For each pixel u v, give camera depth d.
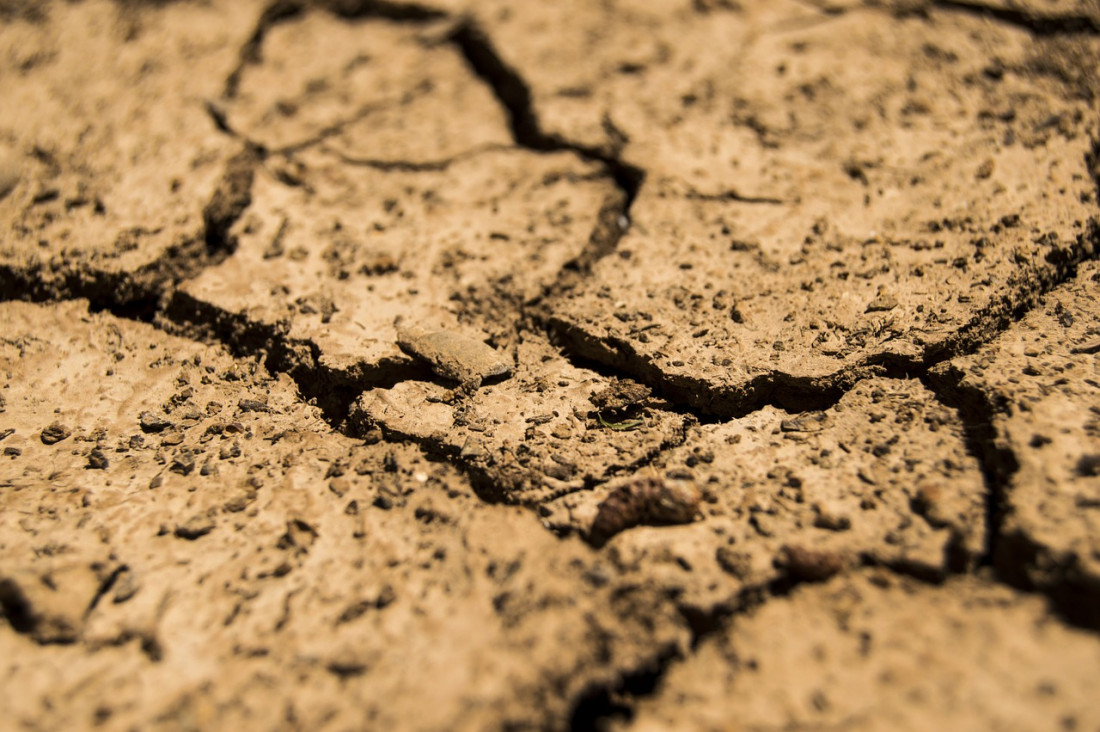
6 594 0.31
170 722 0.29
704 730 0.29
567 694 0.29
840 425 0.33
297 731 0.29
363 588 0.31
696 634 0.30
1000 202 0.37
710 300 0.35
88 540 0.32
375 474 0.33
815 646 0.30
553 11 0.45
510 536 0.32
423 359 0.34
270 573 0.31
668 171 0.39
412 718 0.29
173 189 0.39
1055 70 0.41
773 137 0.40
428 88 0.43
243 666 0.30
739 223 0.37
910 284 0.35
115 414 0.34
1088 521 0.30
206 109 0.42
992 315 0.34
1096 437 0.31
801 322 0.35
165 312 0.36
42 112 0.41
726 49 0.43
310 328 0.35
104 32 0.45
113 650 0.30
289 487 0.33
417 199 0.39
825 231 0.37
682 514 0.31
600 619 0.30
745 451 0.33
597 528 0.31
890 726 0.29
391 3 0.46
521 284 0.36
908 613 0.30
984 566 0.31
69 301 0.36
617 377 0.34
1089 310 0.34
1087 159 0.38
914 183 0.38
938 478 0.32
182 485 0.33
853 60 0.42
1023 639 0.29
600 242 0.37
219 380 0.35
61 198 0.38
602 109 0.41
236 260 0.37
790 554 0.31
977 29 0.42
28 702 0.30
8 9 0.45
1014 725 0.29
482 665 0.30
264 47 0.44
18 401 0.34
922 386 0.34
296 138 0.41
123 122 0.41
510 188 0.39
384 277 0.36
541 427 0.33
